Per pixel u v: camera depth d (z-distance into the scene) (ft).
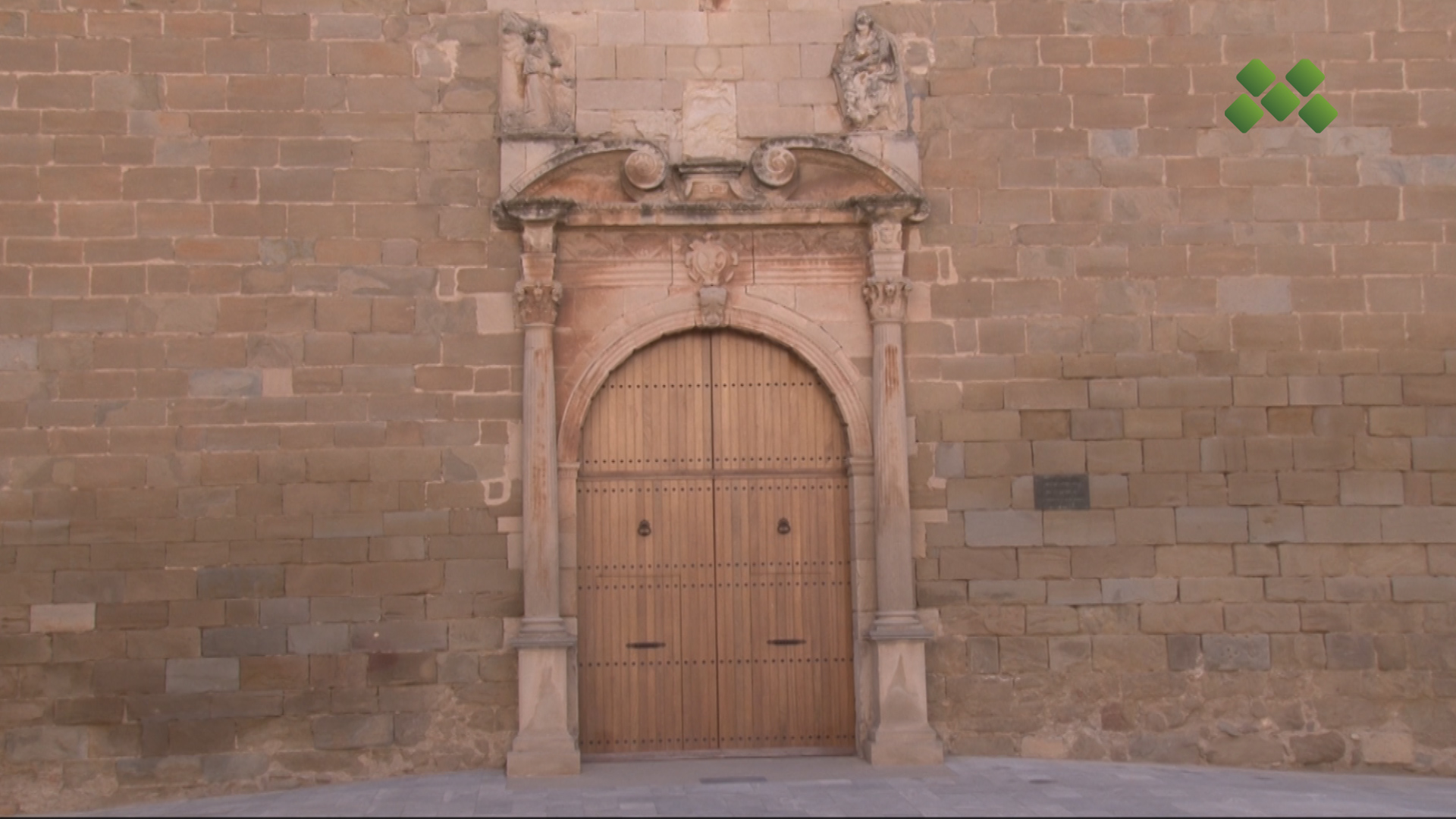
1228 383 43.45
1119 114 44.27
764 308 43.37
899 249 43.04
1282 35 44.52
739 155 43.70
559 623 41.27
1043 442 43.06
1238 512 42.98
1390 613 42.68
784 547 43.45
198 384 41.68
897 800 35.76
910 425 42.98
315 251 42.37
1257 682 42.34
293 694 40.88
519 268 42.78
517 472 42.14
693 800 36.14
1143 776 39.37
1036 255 43.70
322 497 41.63
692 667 42.96
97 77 42.37
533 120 43.24
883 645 41.39
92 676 40.45
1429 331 43.83
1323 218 44.11
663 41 44.04
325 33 43.11
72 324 41.57
